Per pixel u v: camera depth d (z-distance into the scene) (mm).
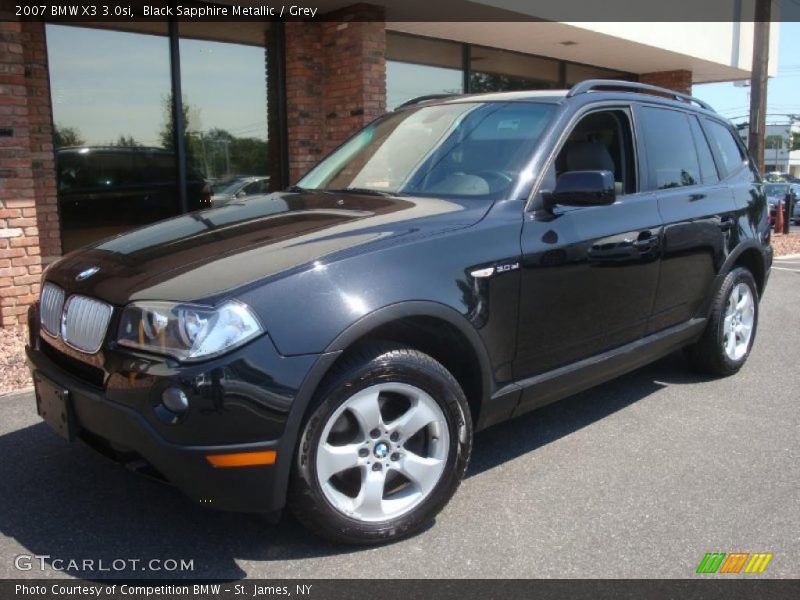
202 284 2629
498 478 3574
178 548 2904
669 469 3678
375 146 4258
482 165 3674
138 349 2600
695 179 4750
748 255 5230
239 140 9523
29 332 3385
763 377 5238
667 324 4441
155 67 8594
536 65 13984
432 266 2975
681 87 15961
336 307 2670
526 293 3322
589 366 3740
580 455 3852
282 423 2557
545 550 2920
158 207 8828
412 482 3010
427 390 2928
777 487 3484
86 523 3092
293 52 9594
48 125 7738
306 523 2762
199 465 2500
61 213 8055
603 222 3771
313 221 3227
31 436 4012
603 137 4074
